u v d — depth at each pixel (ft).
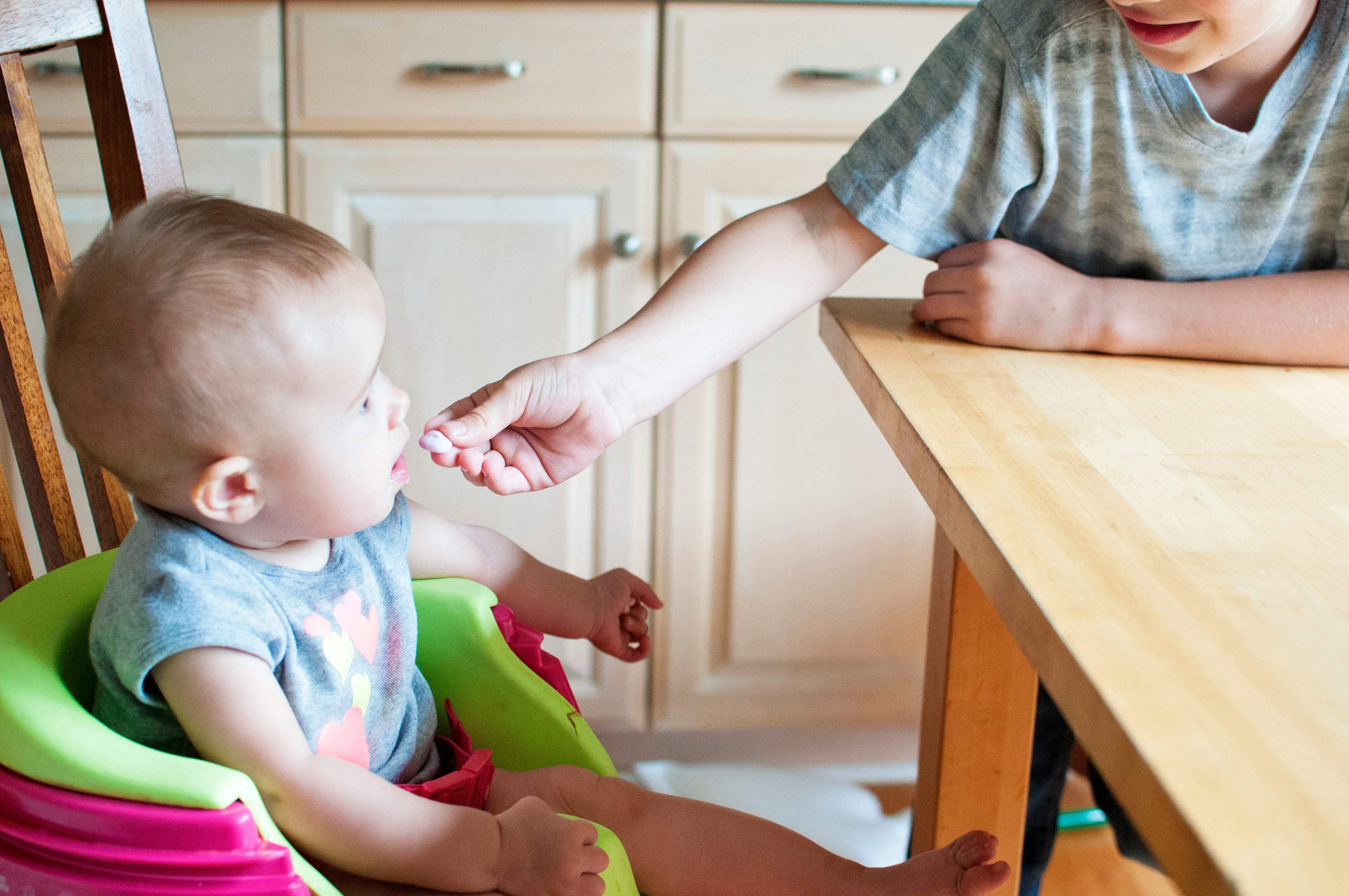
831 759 5.39
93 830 1.65
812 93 4.32
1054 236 2.75
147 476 1.92
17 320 2.16
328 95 4.28
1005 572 1.50
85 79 2.33
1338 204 2.50
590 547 4.85
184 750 1.95
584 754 2.36
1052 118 2.49
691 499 4.78
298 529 2.01
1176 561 1.51
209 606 1.85
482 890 1.90
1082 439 1.94
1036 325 2.42
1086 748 1.25
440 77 4.26
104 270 1.85
